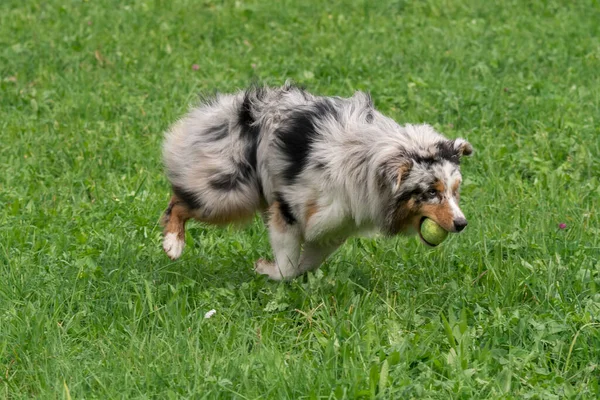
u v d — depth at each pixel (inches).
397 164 325.1
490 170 479.2
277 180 354.6
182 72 625.9
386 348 315.9
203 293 353.7
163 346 315.0
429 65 641.0
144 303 339.9
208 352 311.7
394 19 752.3
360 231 361.1
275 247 361.7
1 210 431.8
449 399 285.9
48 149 507.8
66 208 434.9
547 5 786.8
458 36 701.9
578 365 313.7
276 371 296.0
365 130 339.6
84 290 356.2
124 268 375.6
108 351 311.6
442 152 330.0
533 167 483.2
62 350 310.3
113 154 498.9
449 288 359.9
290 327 338.3
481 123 541.0
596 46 685.9
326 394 286.0
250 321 336.2
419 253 395.5
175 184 377.1
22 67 629.3
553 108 561.3
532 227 409.7
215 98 380.5
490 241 398.6
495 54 660.7
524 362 305.0
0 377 301.9
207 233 418.9
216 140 368.2
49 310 341.1
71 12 751.1
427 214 329.1
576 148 499.2
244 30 721.6
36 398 288.0
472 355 313.7
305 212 350.0
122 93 584.4
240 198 367.2
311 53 676.1
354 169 336.5
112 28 717.9
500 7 784.3
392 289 363.6
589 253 388.5
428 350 313.3
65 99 573.0
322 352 311.1
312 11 771.4
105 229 413.1
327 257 381.4
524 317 329.7
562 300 347.6
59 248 390.3
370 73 628.4
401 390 286.0
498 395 287.3
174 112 548.7
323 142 343.3
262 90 369.1
